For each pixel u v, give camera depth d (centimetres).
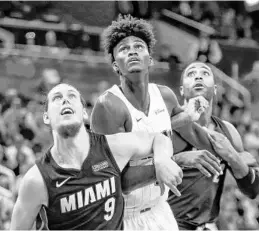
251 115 1288
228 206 908
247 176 504
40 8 1256
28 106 1010
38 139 963
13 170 849
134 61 415
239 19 1559
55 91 354
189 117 463
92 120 432
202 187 506
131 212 439
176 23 1402
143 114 433
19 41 1173
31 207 347
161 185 360
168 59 1269
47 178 343
